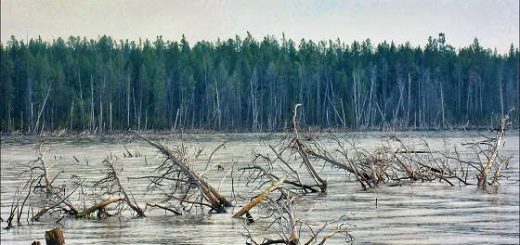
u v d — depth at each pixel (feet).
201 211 211.61
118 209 213.46
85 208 204.74
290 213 153.28
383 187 260.01
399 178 273.54
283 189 194.08
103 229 186.19
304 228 184.03
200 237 175.11
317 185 246.47
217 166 320.09
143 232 181.57
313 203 222.69
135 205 218.18
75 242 170.71
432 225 185.78
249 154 428.15
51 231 135.03
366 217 198.70
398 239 169.68
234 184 274.77
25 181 292.20
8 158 428.15
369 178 267.59
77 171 333.62
